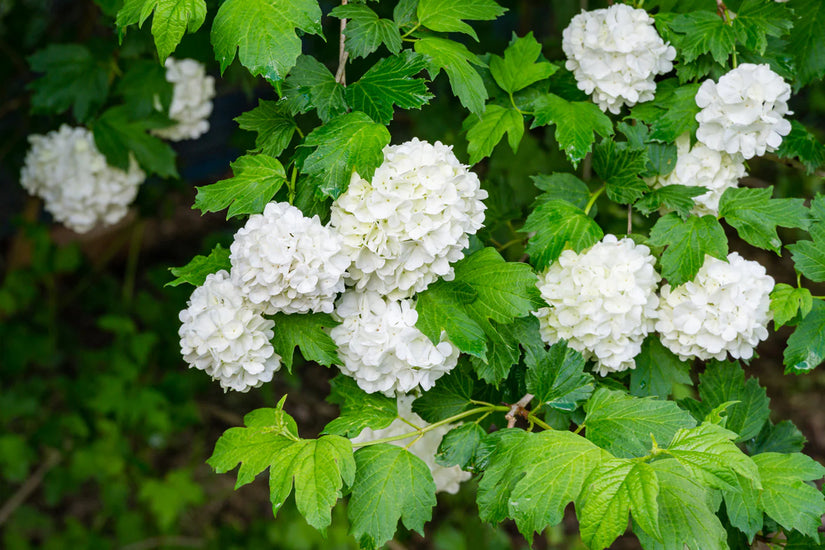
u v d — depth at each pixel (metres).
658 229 0.98
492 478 0.91
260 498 1.76
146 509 1.64
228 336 0.92
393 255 0.91
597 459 0.88
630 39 1.00
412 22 0.99
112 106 1.24
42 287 2.02
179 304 1.58
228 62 0.92
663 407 0.92
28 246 1.79
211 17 1.08
